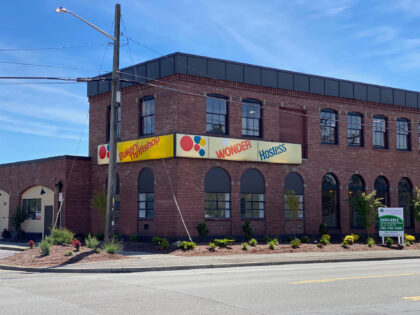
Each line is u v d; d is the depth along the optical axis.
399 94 36.66
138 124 29.42
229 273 17.22
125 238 29.45
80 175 32.00
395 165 36.06
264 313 9.94
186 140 26.56
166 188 27.20
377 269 18.58
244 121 29.45
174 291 12.65
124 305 10.72
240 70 29.38
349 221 33.44
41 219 33.38
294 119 31.67
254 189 29.58
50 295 12.05
